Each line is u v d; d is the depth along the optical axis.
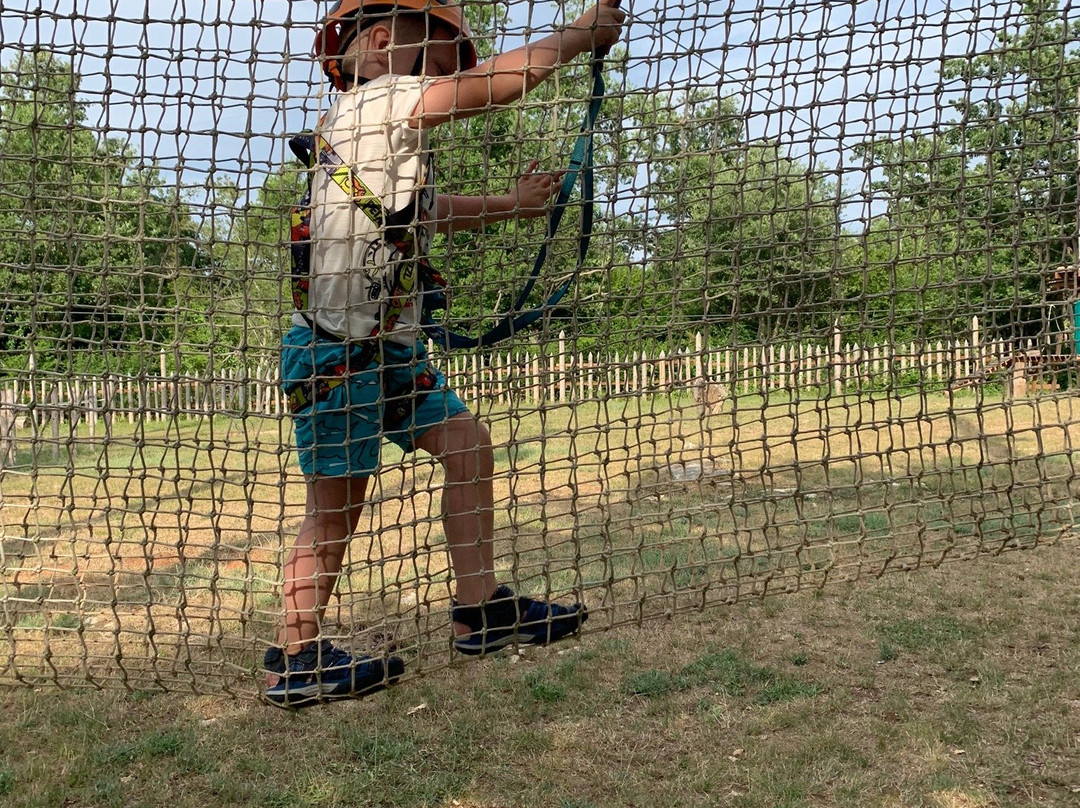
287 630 2.21
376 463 2.17
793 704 3.78
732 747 3.48
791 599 4.96
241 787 3.25
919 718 3.63
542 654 4.39
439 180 2.84
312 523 2.26
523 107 2.05
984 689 3.84
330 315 2.11
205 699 4.00
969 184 2.35
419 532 5.68
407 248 2.10
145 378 2.18
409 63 2.15
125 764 3.45
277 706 2.25
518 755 3.49
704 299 2.39
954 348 2.51
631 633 4.59
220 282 2.30
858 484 2.47
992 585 5.12
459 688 4.04
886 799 3.09
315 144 2.07
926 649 4.27
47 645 2.35
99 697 3.97
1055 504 2.54
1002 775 3.21
